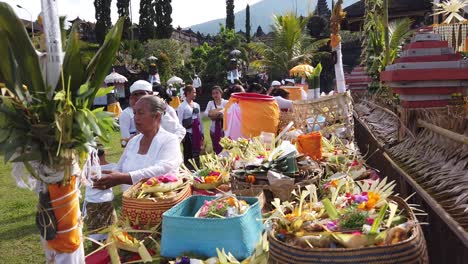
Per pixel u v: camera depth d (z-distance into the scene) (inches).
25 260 172.2
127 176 117.3
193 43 2032.5
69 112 77.2
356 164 134.5
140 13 1731.1
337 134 182.2
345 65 611.5
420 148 130.6
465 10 261.4
